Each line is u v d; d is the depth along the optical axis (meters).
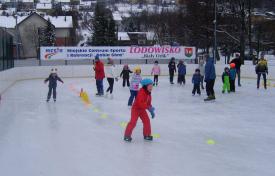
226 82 17.58
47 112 12.29
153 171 6.43
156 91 18.36
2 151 7.65
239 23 41.00
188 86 20.81
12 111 12.48
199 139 8.70
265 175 6.29
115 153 7.49
